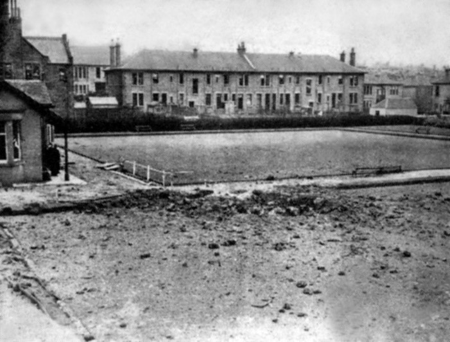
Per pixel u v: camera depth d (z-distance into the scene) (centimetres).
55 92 6091
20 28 5497
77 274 1372
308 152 4525
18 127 2619
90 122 6216
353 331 1070
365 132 6975
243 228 1870
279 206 2203
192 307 1173
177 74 8150
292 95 9031
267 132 6988
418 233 1848
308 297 1245
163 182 2684
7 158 2598
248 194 2456
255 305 1189
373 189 2795
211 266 1453
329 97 9362
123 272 1395
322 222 1973
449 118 8206
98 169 3334
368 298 1247
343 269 1448
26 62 5566
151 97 8038
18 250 1557
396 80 10806
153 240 1702
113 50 8250
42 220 1956
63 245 1631
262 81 8781
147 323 1087
